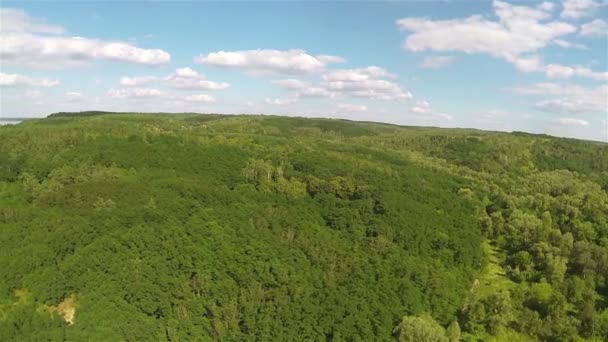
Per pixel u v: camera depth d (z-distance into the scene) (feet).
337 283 345.10
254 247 349.41
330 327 311.68
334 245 381.40
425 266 375.04
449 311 345.51
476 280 393.91
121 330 277.23
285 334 304.71
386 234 400.88
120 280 299.79
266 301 320.29
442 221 437.99
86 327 272.10
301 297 325.21
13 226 336.90
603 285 384.27
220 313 307.17
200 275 318.24
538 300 360.28
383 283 346.95
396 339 312.09
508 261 418.72
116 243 318.24
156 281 305.73
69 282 290.56
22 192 414.82
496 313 345.72
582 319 341.21
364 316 318.45
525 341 335.47
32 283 290.97
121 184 400.26
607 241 426.92
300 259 352.49
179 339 289.94
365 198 447.83
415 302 336.29
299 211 423.23
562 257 398.83
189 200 388.57
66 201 374.22
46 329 268.21
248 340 300.40
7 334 263.29
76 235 321.11
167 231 338.75
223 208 391.04
